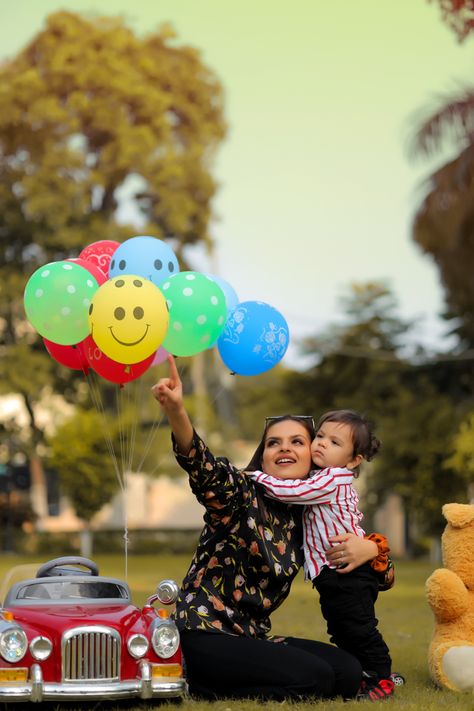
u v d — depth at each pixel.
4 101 44.09
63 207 43.91
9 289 44.41
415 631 12.91
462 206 27.55
